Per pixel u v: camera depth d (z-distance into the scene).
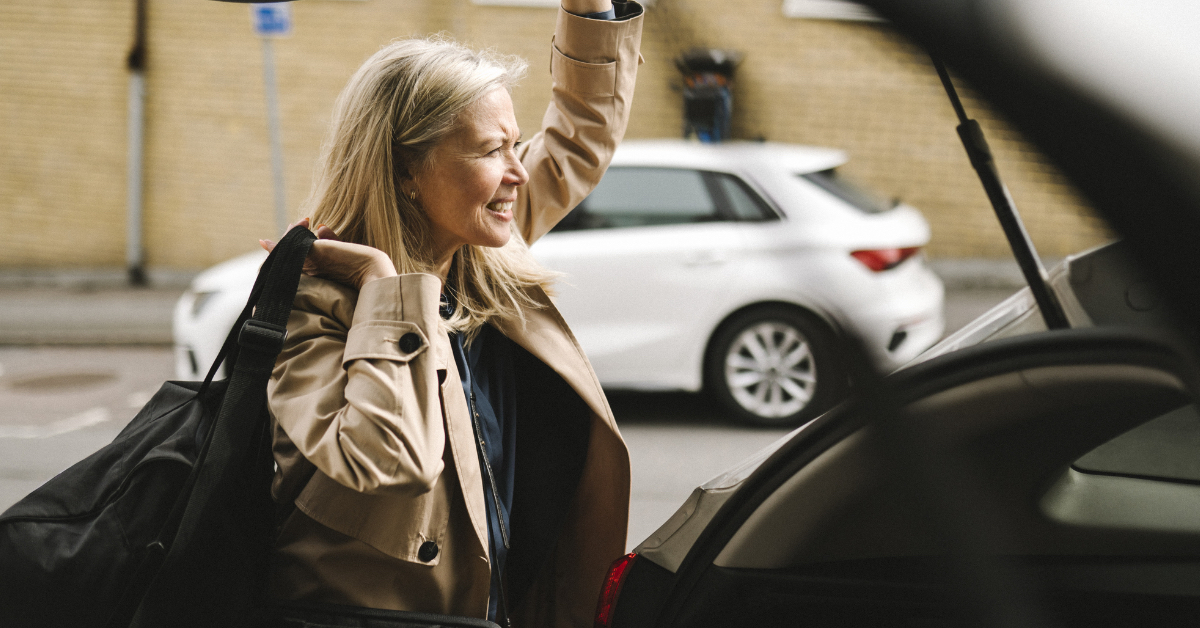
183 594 1.13
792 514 1.41
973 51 0.79
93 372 7.62
